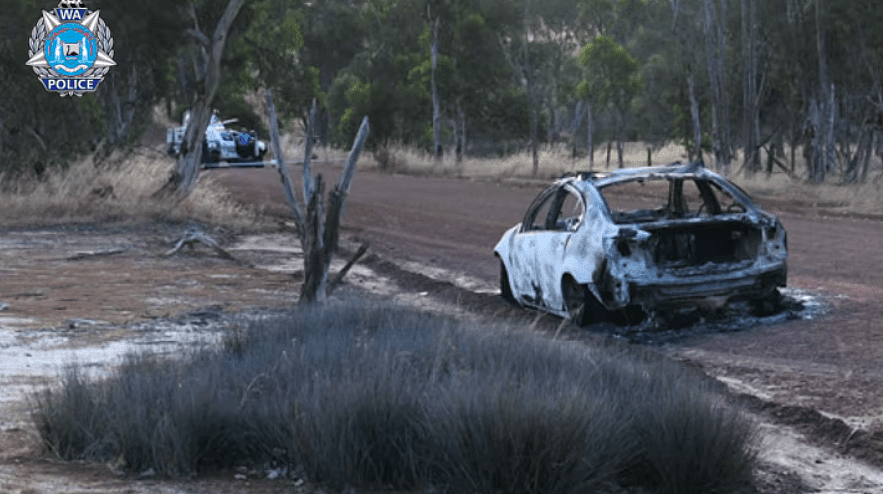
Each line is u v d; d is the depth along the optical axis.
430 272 20.73
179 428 7.41
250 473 7.38
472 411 7.02
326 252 15.00
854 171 38.50
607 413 7.31
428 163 64.19
